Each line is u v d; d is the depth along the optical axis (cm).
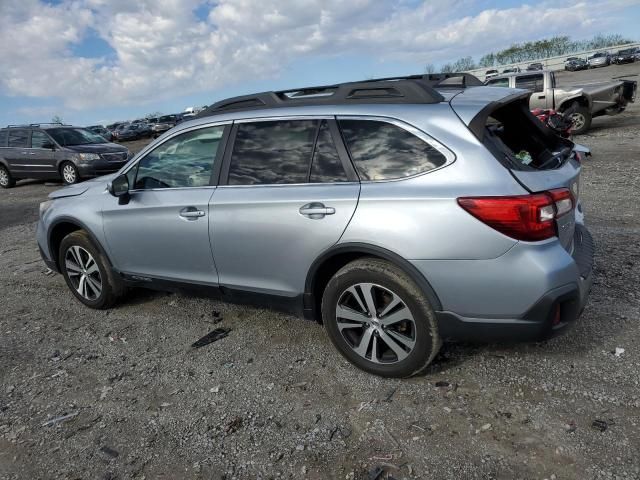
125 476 258
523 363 316
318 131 325
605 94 1327
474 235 266
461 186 271
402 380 313
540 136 347
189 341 394
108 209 421
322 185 316
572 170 312
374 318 306
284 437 274
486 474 235
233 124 361
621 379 290
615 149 1083
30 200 1229
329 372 330
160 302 474
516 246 261
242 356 363
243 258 351
